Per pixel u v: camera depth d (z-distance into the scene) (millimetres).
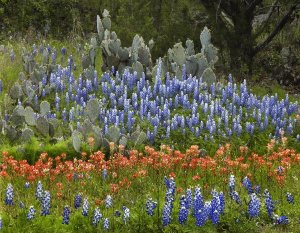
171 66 12578
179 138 10062
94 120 10117
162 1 14570
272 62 16453
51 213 7363
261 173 8547
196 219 7098
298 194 8086
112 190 7621
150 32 14406
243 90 11555
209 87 11938
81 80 11805
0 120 9891
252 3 14656
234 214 7410
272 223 7418
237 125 10297
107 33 13336
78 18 18562
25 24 18312
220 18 14492
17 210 7316
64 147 9375
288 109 11383
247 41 14547
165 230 7055
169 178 8180
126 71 12109
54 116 10523
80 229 7098
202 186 8336
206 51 12844
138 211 7410
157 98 11031
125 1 14953
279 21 15570
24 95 11703
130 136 9641
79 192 7633
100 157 8320
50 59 14992
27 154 9297
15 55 14641
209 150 9906
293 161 9016
